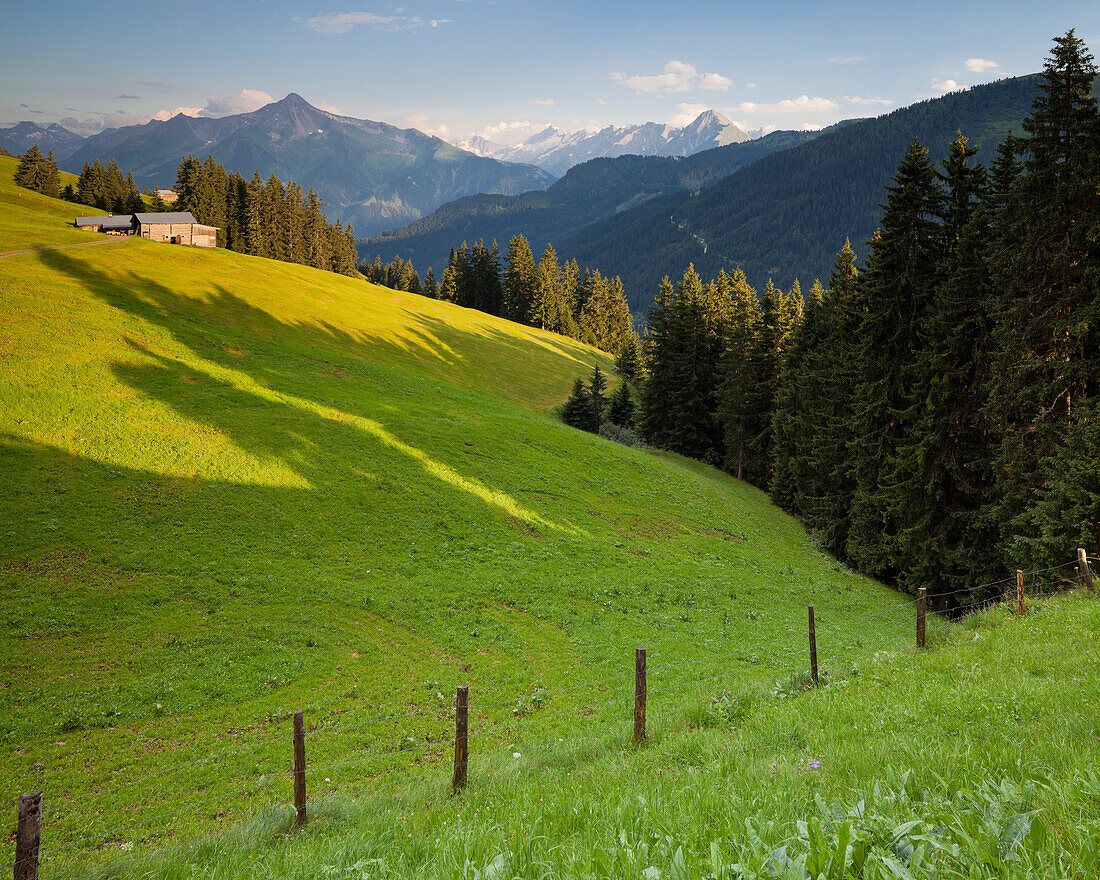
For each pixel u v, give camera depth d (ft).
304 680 73.26
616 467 183.21
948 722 23.02
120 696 66.33
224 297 270.87
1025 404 87.20
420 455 153.17
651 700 67.00
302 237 509.35
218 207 460.14
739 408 225.97
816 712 29.84
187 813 47.52
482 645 85.10
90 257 273.13
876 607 111.55
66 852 41.60
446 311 426.51
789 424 181.37
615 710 64.44
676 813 13.82
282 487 125.39
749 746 24.89
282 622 85.81
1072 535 72.18
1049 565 74.43
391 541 114.93
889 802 11.88
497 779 28.37
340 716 65.51
